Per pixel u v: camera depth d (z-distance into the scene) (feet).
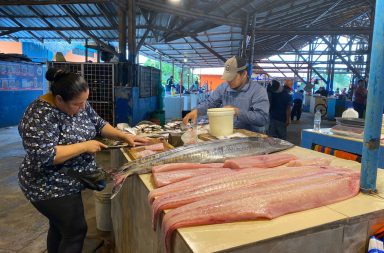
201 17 23.00
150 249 4.47
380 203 3.86
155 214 3.72
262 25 30.89
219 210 3.31
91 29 27.84
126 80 19.30
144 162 5.31
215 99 10.03
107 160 16.55
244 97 9.15
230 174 4.41
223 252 2.78
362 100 26.63
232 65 8.86
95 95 18.99
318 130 11.55
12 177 14.67
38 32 34.65
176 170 4.90
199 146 5.81
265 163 5.07
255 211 3.33
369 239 3.64
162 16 25.79
